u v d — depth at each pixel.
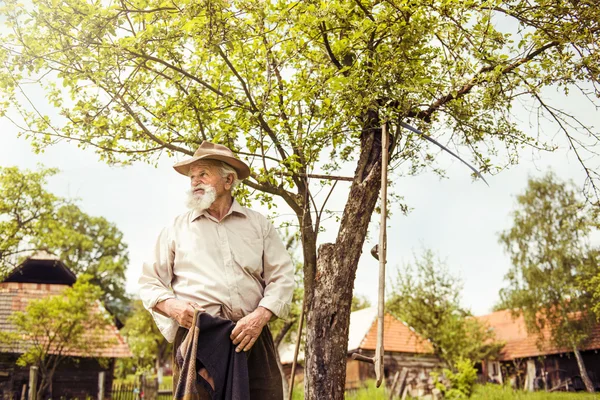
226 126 5.29
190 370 2.49
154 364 43.66
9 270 21.16
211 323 2.60
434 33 5.03
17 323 15.65
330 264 4.79
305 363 4.70
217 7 4.55
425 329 23.42
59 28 4.68
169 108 5.61
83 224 46.66
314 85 5.05
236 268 2.84
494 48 4.85
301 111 5.43
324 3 4.61
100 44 4.81
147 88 5.63
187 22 4.58
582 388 30.97
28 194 19.31
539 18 5.02
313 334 4.68
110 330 21.09
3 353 19.83
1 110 5.33
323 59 5.50
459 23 4.82
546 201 28.12
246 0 4.76
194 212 2.96
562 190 27.94
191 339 2.58
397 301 23.81
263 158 5.11
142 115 5.68
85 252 46.56
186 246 2.87
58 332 16.36
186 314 2.64
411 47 4.80
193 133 5.81
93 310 18.16
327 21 4.66
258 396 2.73
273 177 5.19
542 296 27.92
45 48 4.91
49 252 24.25
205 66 5.73
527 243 28.48
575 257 26.55
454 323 23.27
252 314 2.71
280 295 2.86
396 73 4.68
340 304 4.67
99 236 47.41
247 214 3.04
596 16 4.80
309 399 4.53
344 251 4.79
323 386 4.49
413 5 4.80
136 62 5.18
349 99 4.69
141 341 38.16
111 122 5.60
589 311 26.09
